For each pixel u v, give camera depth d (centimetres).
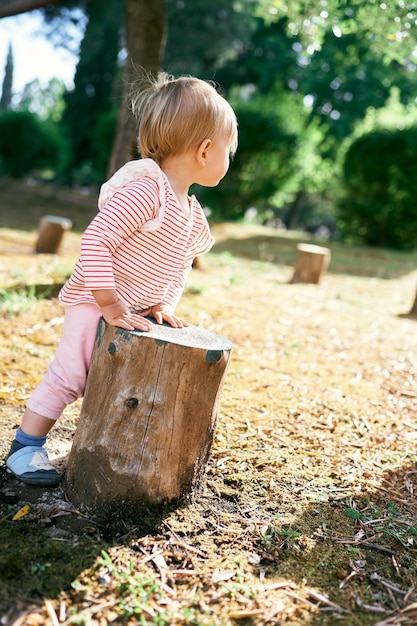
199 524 235
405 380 452
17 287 595
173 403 226
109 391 227
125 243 222
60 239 855
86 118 2527
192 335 238
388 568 223
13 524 221
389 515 260
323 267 875
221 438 315
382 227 1574
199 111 224
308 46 617
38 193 1656
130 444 227
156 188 220
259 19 1955
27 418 246
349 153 1557
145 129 233
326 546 232
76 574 198
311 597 203
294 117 1648
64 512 231
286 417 355
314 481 283
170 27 1939
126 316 224
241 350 482
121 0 1831
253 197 1656
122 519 230
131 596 191
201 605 192
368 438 340
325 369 458
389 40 556
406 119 1562
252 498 261
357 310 703
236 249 1214
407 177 1480
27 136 2034
